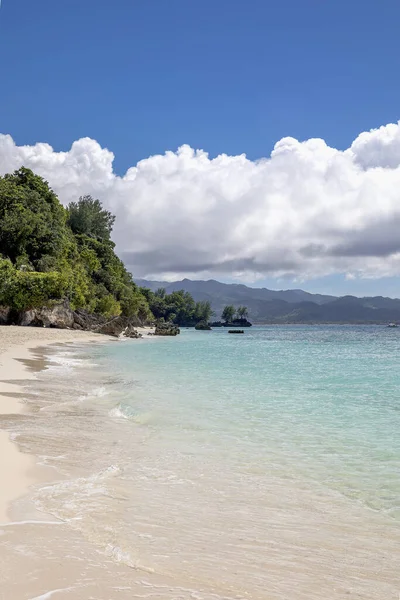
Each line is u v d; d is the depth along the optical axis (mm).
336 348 60188
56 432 11211
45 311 76000
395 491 7633
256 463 9109
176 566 4941
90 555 4996
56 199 107312
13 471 7996
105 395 17000
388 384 22031
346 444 10633
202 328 187125
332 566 5160
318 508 6902
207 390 19047
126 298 125312
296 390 19656
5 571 4531
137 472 8398
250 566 5062
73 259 102375
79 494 7098
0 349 37062
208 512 6641
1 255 78625
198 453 9750
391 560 5348
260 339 95625
